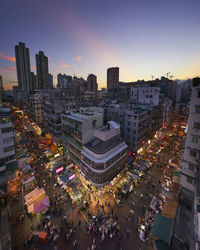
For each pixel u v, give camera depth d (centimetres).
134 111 4462
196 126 1838
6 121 2730
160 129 7225
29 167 3519
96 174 2817
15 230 2162
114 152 3142
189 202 1869
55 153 4450
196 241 981
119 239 2102
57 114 5031
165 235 1736
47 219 2384
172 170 3809
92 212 2573
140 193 3045
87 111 4138
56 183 3288
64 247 1981
